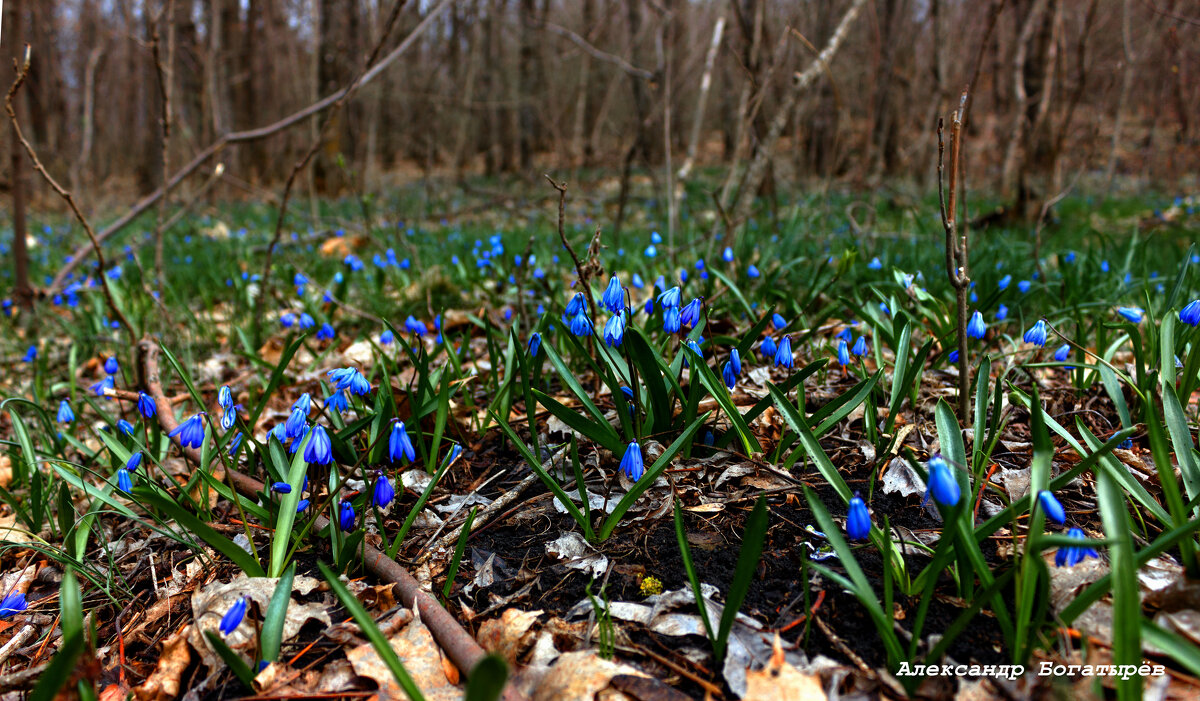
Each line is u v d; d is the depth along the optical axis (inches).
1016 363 20.4
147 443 17.4
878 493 14.4
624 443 15.2
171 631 12.9
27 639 14.1
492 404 17.8
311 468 14.0
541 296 30.7
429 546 14.2
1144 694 9.3
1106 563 11.4
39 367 28.9
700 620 11.4
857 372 19.7
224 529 15.6
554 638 11.6
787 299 24.1
